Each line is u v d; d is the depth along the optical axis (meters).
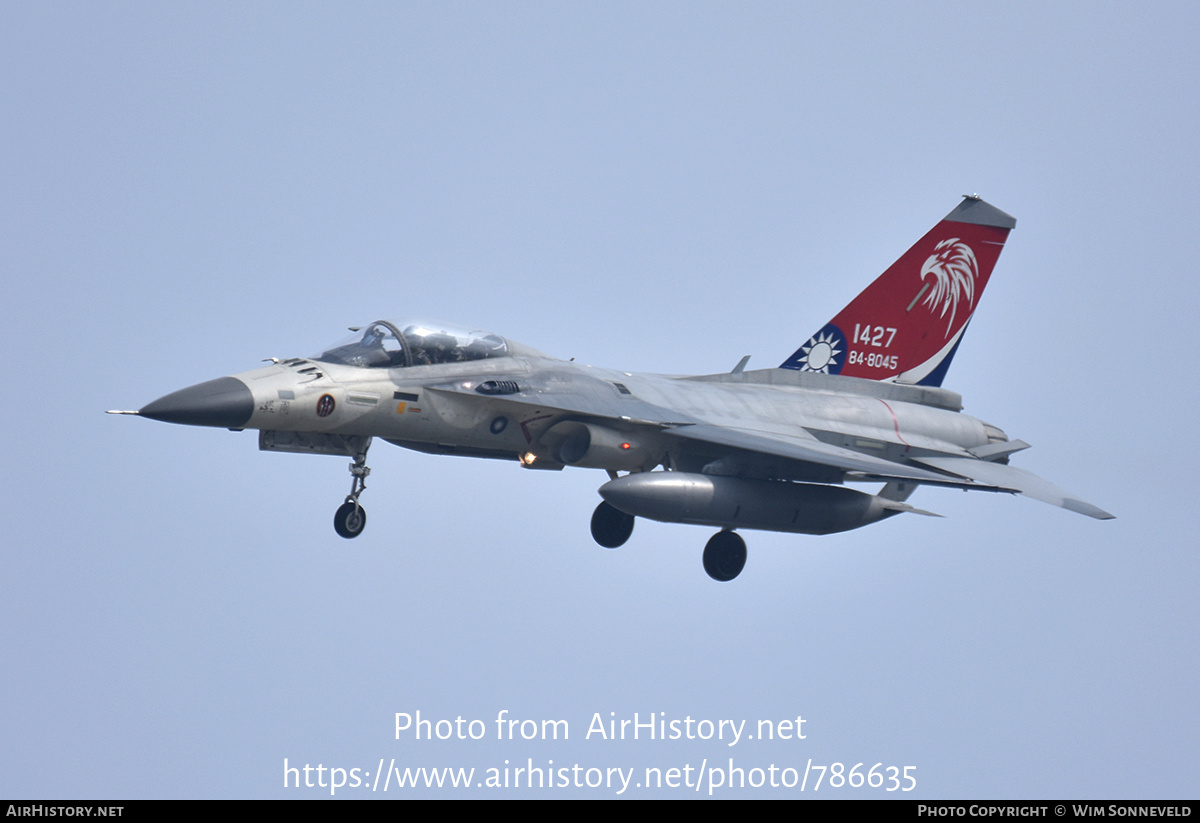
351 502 53.88
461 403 53.62
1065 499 62.94
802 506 56.22
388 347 53.09
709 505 53.81
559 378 55.94
